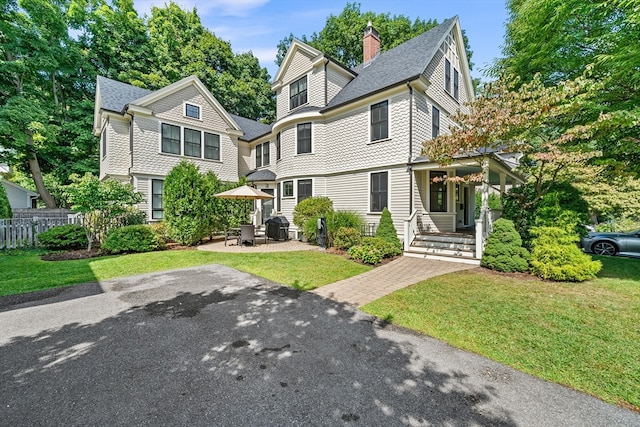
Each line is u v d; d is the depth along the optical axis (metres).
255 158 18.53
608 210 12.80
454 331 3.57
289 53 13.97
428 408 2.19
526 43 9.15
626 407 2.22
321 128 12.62
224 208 12.38
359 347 3.17
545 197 6.80
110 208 9.41
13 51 14.55
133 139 12.66
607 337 3.37
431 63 11.05
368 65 14.06
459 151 7.57
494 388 2.45
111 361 2.86
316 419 2.07
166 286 5.55
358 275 6.46
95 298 4.81
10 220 9.11
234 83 26.97
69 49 16.22
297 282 5.86
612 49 6.34
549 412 2.16
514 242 6.67
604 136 6.98
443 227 10.68
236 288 5.44
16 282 5.63
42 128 14.30
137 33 20.38
